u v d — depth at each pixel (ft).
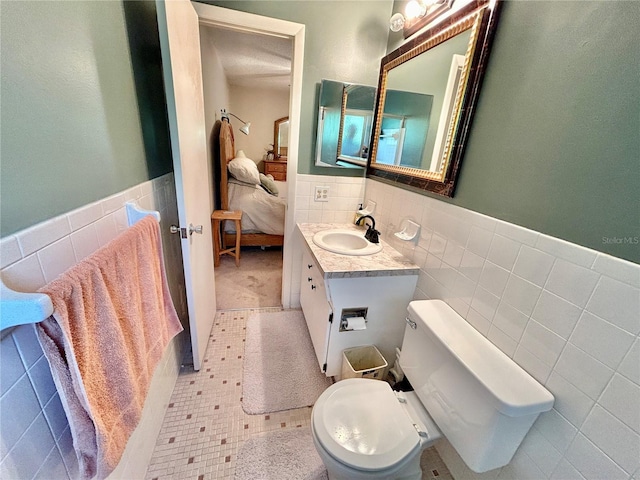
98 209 2.57
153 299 2.86
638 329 1.96
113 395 2.08
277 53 9.02
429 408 3.37
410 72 4.77
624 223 2.02
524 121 2.76
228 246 10.49
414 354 3.70
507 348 2.97
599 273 2.17
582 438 2.34
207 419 4.37
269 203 10.38
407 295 4.73
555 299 2.50
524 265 2.77
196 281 4.85
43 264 1.87
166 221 4.66
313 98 5.76
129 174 3.28
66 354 1.60
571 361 2.38
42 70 1.88
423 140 4.45
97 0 2.59
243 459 3.85
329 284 4.30
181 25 3.82
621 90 2.00
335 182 6.44
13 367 1.60
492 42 3.12
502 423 2.56
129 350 2.34
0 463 1.53
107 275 2.05
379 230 5.93
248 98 15.55
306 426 4.37
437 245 4.12
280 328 6.59
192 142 4.47
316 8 5.23
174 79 3.52
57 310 1.51
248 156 16.53
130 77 3.32
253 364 5.49
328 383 5.18
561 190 2.44
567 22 2.35
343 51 5.58
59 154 2.06
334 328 4.59
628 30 1.94
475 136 3.40
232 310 7.25
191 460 3.80
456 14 3.59
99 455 1.90
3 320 1.35
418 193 4.59
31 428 1.74
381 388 3.69
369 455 2.91
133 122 3.41
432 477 3.83
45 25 1.90
